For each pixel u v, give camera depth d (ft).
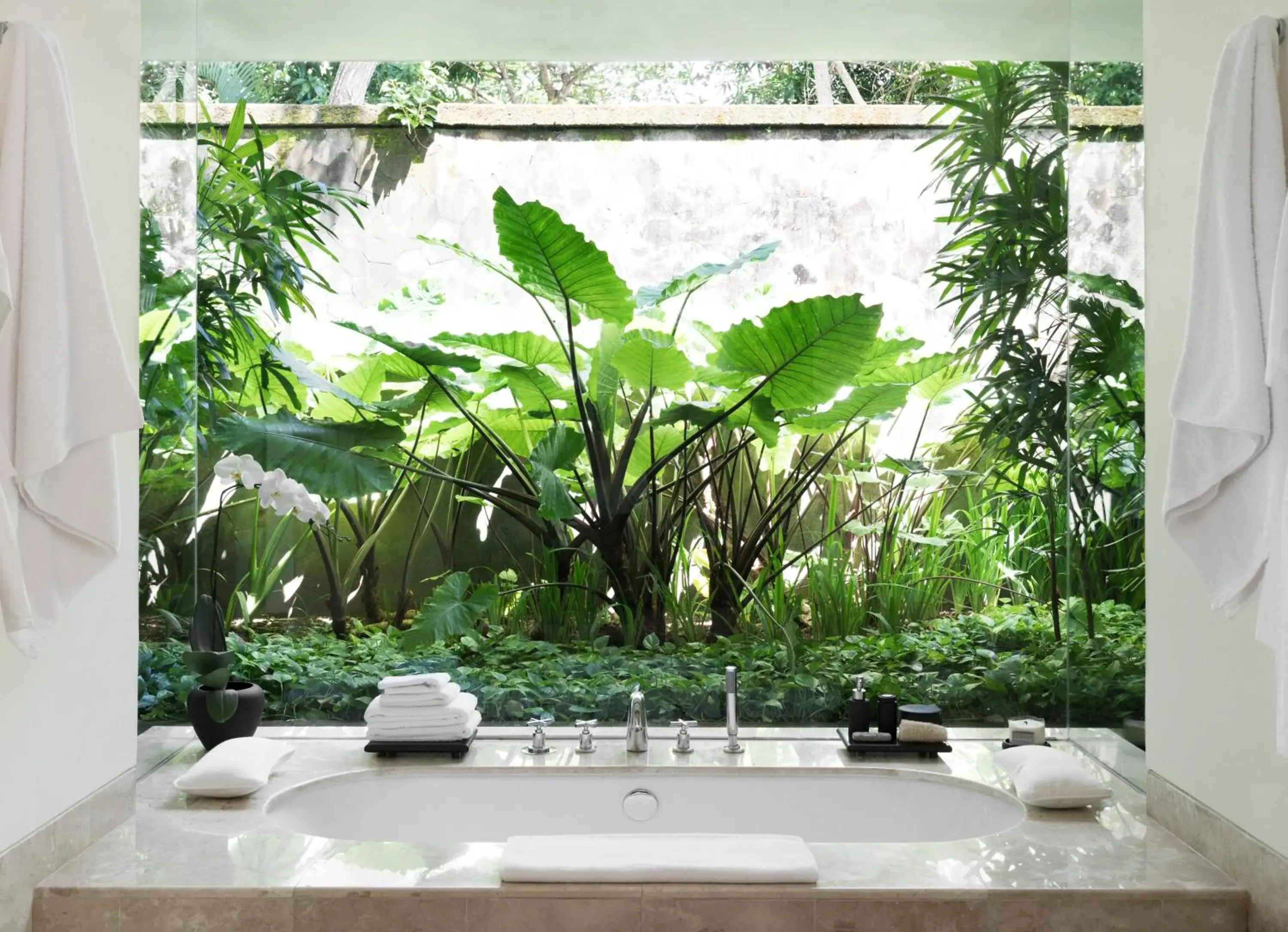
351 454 10.86
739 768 9.23
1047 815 8.00
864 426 11.65
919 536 11.39
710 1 9.81
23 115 5.97
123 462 7.84
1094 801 8.05
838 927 6.55
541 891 6.54
